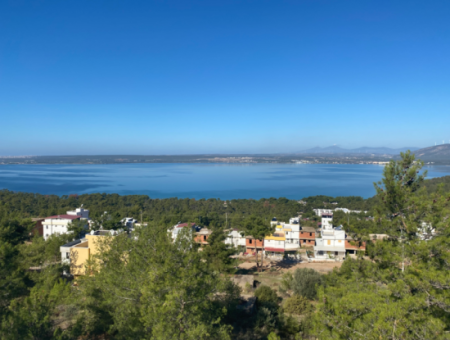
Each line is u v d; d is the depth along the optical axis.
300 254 52.81
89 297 17.30
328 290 14.02
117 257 17.45
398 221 14.55
